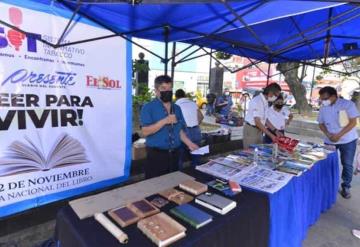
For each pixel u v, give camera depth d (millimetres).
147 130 2064
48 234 2285
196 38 3273
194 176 1913
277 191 1683
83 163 2336
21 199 1963
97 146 2428
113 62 2463
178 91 4215
